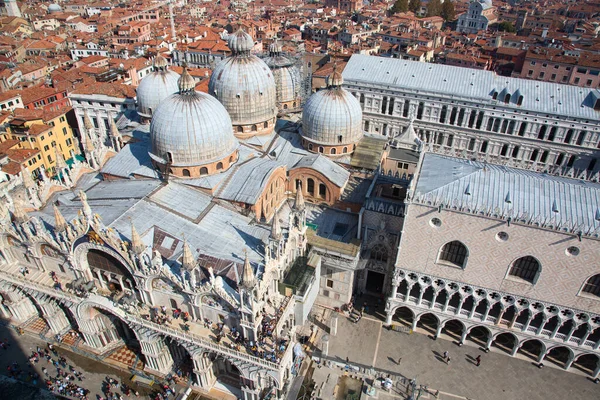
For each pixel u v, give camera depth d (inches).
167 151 2591.0
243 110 3063.5
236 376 2484.0
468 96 3966.5
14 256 2635.3
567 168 3858.3
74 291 2394.2
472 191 2297.0
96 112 4682.6
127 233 2261.3
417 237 2357.3
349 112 2970.0
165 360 2471.7
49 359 2559.1
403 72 4313.5
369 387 2354.8
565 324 2498.8
